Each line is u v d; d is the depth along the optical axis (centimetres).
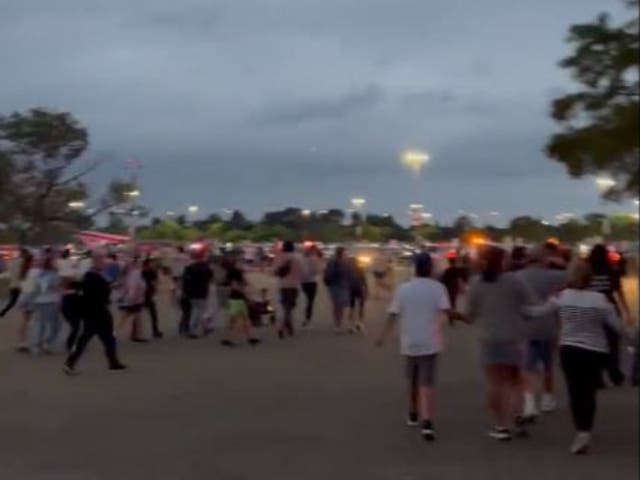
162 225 12588
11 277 2789
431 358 1116
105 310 1719
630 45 984
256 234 13312
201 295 2414
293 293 2450
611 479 904
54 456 1016
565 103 999
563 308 1028
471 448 1050
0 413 1277
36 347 2005
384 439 1101
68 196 6550
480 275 1104
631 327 1441
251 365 1812
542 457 1002
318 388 1506
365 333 2534
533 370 1194
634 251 2075
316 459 1000
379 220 12506
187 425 1192
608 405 1295
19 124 6353
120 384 1554
